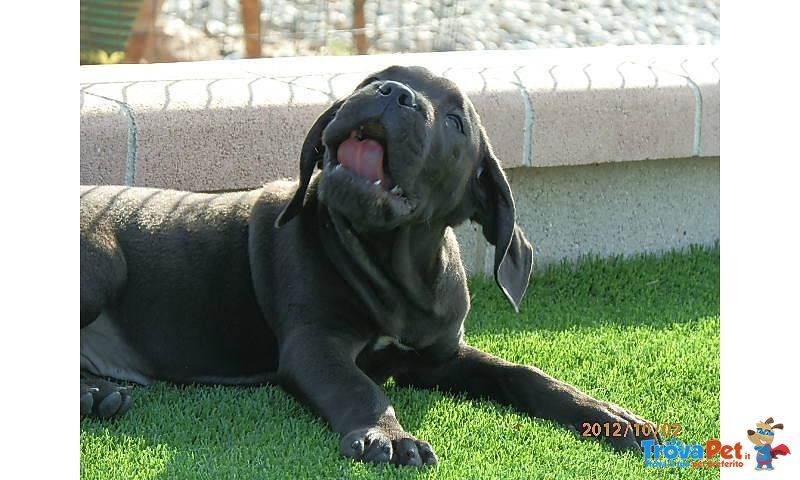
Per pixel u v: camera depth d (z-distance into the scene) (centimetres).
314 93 261
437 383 228
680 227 296
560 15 403
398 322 221
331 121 205
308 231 221
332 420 204
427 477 194
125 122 244
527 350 244
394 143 201
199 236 227
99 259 220
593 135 276
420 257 219
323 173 206
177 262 225
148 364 226
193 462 196
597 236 287
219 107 251
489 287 272
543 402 217
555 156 273
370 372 226
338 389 206
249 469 194
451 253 227
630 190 288
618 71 285
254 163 254
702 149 287
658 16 408
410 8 372
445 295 224
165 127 246
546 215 281
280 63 287
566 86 274
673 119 283
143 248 225
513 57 299
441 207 215
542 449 206
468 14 394
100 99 246
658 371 237
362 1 351
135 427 206
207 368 226
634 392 229
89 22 351
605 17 403
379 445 196
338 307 218
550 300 269
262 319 223
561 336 251
